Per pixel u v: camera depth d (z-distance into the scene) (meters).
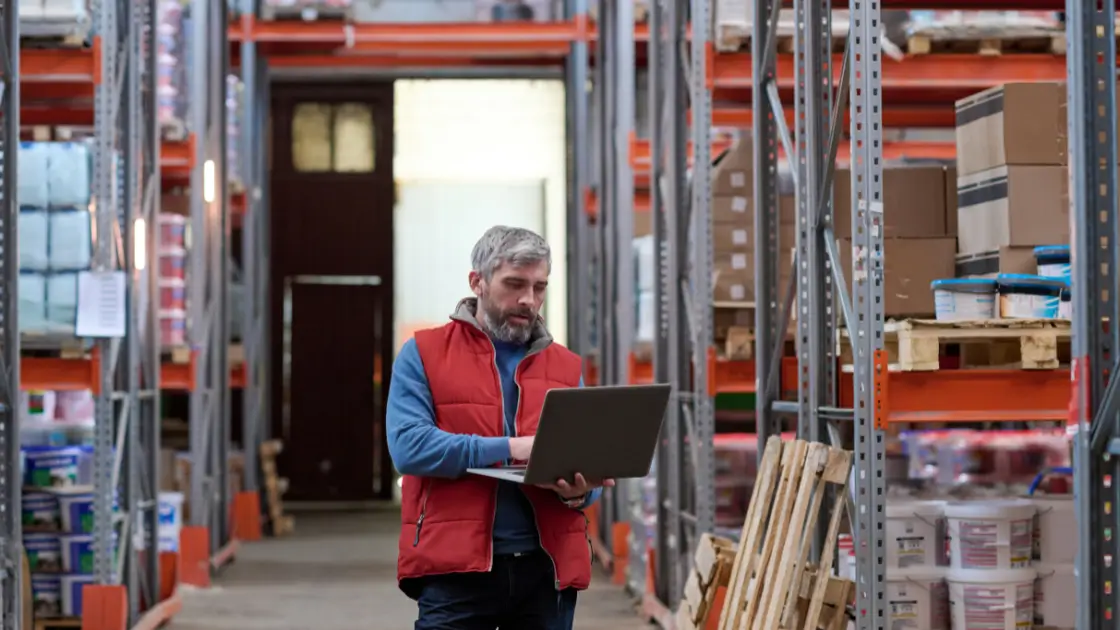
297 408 17.23
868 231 4.61
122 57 7.65
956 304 5.26
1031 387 4.88
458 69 16.50
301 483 17.19
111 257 7.40
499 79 16.73
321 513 16.11
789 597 4.59
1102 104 3.48
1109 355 3.47
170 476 11.05
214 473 11.32
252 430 13.49
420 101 17.33
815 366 5.27
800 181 5.43
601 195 11.97
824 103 5.40
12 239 5.68
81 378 7.45
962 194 5.91
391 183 17.27
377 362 17.31
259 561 11.81
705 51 7.46
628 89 10.47
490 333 3.86
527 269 3.75
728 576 5.37
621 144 10.44
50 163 7.36
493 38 13.02
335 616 9.01
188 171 11.10
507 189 17.41
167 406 15.40
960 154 5.92
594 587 10.25
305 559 11.95
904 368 4.83
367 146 17.31
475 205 17.36
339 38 13.21
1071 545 5.27
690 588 5.57
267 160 14.66
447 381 3.78
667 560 8.43
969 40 6.98
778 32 7.12
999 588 5.09
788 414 5.91
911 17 7.24
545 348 3.90
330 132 17.31
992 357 5.19
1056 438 6.64
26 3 7.33
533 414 3.82
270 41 13.61
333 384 17.28
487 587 3.73
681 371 8.02
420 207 17.38
